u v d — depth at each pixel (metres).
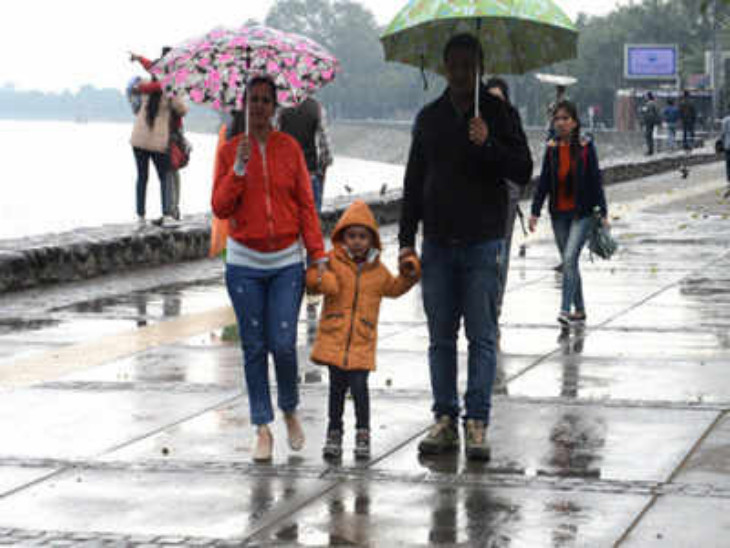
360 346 8.03
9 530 6.68
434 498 7.12
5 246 17.23
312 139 14.14
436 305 8.15
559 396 9.70
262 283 8.05
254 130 7.94
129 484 7.51
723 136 37.00
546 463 7.82
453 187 7.95
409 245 8.27
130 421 9.10
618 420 8.88
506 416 9.05
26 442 8.54
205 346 12.15
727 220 26.25
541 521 6.67
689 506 6.89
